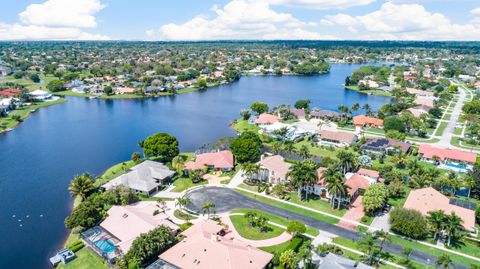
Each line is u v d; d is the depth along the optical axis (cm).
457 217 8744
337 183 10488
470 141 17625
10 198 12169
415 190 11344
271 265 8138
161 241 8400
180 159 14012
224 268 7519
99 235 9256
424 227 9062
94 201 10556
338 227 9912
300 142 18275
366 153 16100
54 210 11375
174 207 11075
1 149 17350
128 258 7988
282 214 10662
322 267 7619
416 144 17700
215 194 11988
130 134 19950
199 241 8294
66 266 8294
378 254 8550
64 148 17512
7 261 8850
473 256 8556
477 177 11812
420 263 8262
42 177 13925
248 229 9819
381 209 10956
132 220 9456
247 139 14750
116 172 13950
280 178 12681
